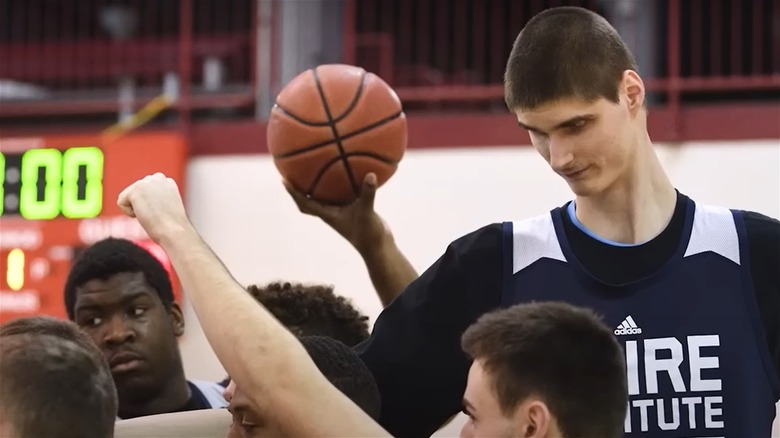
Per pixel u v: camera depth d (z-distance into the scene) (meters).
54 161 7.77
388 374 2.89
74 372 2.24
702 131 7.46
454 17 8.78
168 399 3.86
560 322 2.26
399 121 3.60
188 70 8.20
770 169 7.35
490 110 8.39
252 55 8.84
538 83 2.57
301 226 7.70
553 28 2.59
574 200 2.94
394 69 8.63
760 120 7.43
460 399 2.93
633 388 2.74
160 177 2.47
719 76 7.95
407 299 2.94
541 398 2.20
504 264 2.88
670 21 7.62
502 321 2.27
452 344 2.89
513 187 7.52
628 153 2.66
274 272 7.66
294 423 2.16
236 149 7.92
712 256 2.78
